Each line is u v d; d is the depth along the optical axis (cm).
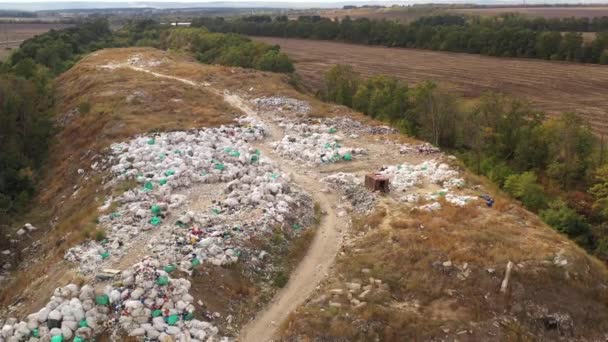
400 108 5344
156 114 4822
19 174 4112
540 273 2281
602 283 2383
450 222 2711
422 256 2422
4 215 3469
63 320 2003
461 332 2050
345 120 4775
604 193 3897
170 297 2120
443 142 5272
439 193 3136
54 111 5869
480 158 4678
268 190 3111
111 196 3169
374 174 3291
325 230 2864
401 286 2303
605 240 3372
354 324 2058
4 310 2377
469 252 2395
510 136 4853
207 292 2238
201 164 3469
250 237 2619
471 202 2962
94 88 5869
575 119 4519
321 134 4366
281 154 3925
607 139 5191
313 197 3222
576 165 4403
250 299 2294
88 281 2225
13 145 4500
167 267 2273
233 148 3866
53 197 3884
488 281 2259
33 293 2359
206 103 5269
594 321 2234
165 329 2003
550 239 2578
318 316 2102
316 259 2602
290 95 5631
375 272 2373
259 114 5025
